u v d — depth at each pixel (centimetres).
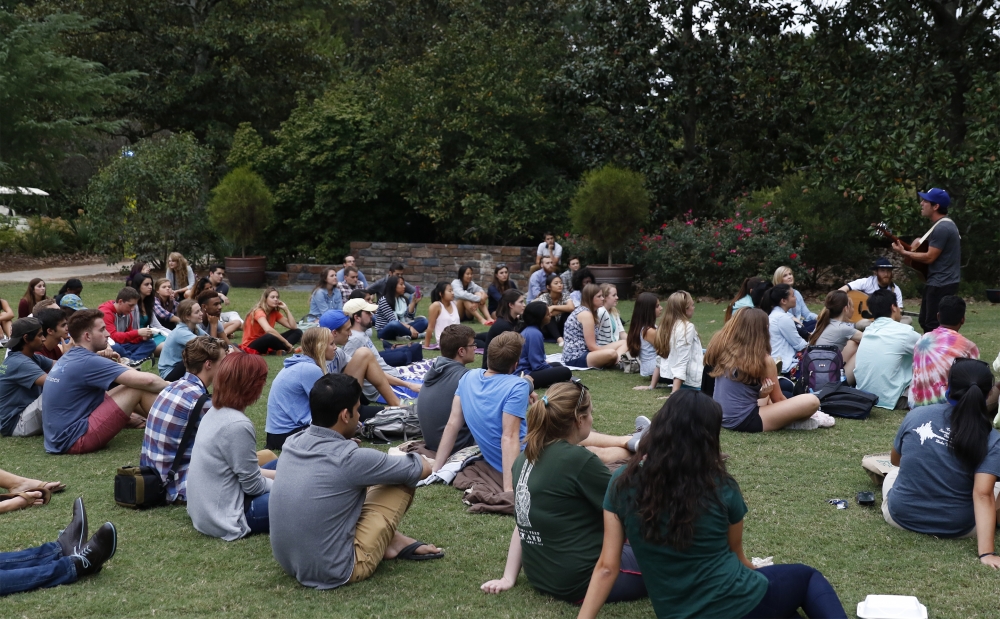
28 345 709
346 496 410
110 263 2297
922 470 467
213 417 480
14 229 2847
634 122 1994
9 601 393
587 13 1988
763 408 696
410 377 891
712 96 1931
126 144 3575
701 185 2030
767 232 1748
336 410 417
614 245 1842
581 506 384
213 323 1044
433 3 2870
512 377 545
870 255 1786
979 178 1490
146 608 388
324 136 2194
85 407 652
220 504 474
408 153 2030
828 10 1756
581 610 339
